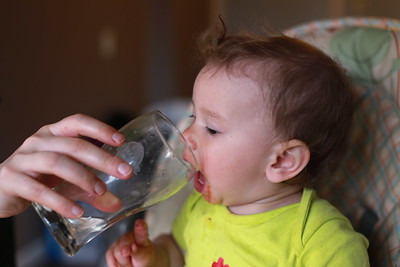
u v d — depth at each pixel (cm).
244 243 88
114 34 296
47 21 222
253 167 86
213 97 85
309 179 91
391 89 99
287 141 86
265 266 84
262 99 84
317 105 86
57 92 231
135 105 334
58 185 70
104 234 221
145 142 72
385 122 96
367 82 101
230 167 85
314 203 88
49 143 66
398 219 87
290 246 84
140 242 92
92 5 266
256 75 84
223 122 85
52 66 226
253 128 84
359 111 99
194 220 98
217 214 94
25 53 204
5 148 187
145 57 352
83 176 63
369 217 93
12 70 194
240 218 89
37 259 235
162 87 366
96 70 273
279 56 86
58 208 64
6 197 67
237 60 86
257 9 367
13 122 194
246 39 93
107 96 288
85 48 260
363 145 97
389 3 324
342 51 103
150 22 360
